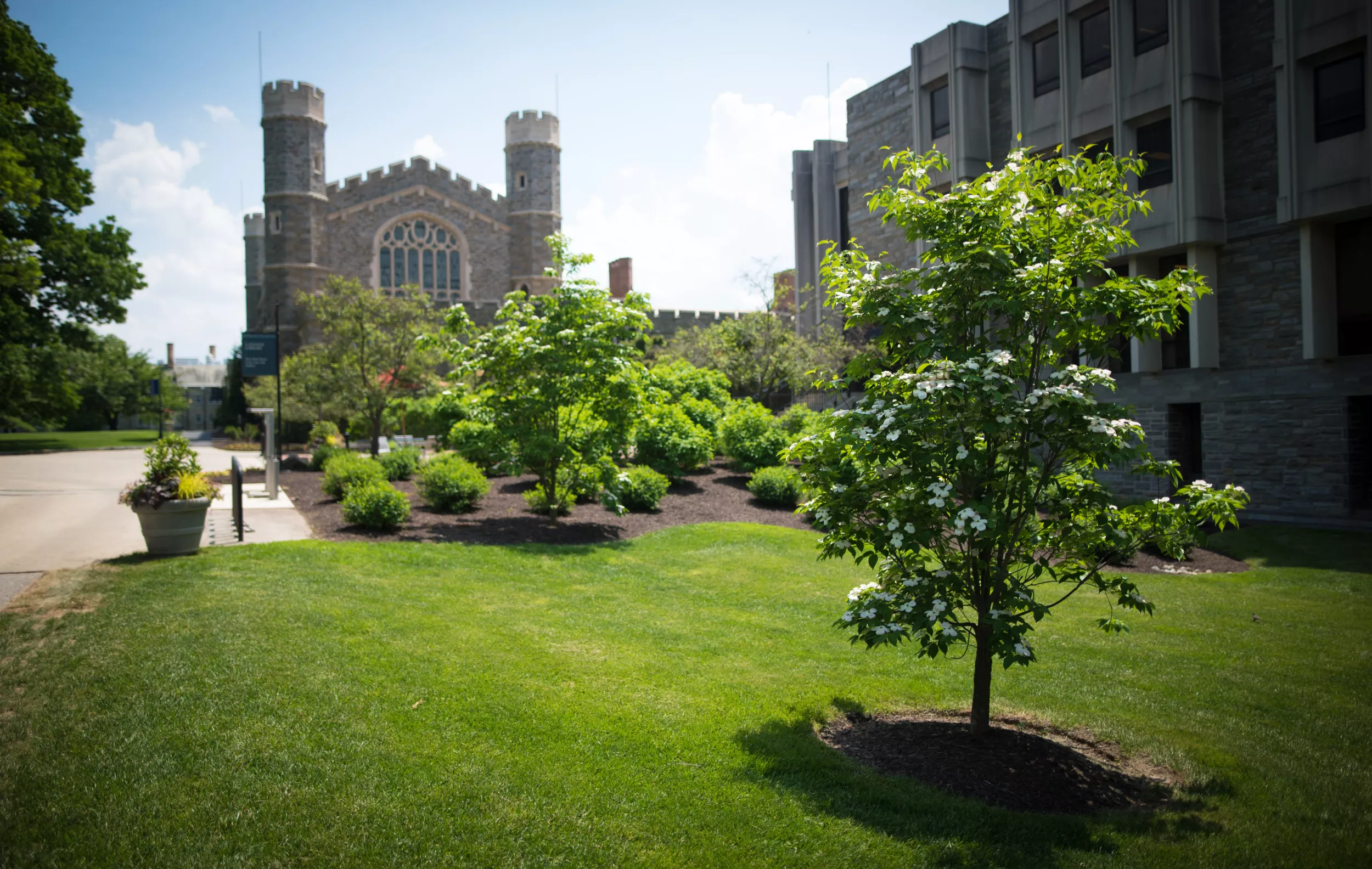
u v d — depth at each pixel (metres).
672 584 10.28
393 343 26.61
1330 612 9.74
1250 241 16.16
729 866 3.63
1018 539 5.18
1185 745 5.32
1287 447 15.53
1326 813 4.32
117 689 5.29
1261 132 15.94
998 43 21.62
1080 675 7.04
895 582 5.25
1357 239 14.97
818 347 25.67
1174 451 17.59
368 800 4.03
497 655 6.57
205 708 5.04
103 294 32.69
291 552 10.18
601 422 14.43
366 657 6.22
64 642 6.23
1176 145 16.48
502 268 51.56
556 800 4.17
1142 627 8.92
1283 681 6.96
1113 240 5.00
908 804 4.28
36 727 4.71
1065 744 5.41
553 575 10.26
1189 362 17.48
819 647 7.62
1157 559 13.44
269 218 45.53
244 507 15.34
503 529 13.34
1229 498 4.62
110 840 3.59
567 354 13.30
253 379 45.72
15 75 28.41
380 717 5.08
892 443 4.66
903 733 5.48
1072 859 3.75
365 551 10.65
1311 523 14.76
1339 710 6.18
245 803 3.96
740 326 26.64
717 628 8.14
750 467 19.69
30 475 22.39
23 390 34.81
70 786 4.05
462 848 3.67
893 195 5.19
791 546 13.15
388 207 48.03
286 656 6.08
